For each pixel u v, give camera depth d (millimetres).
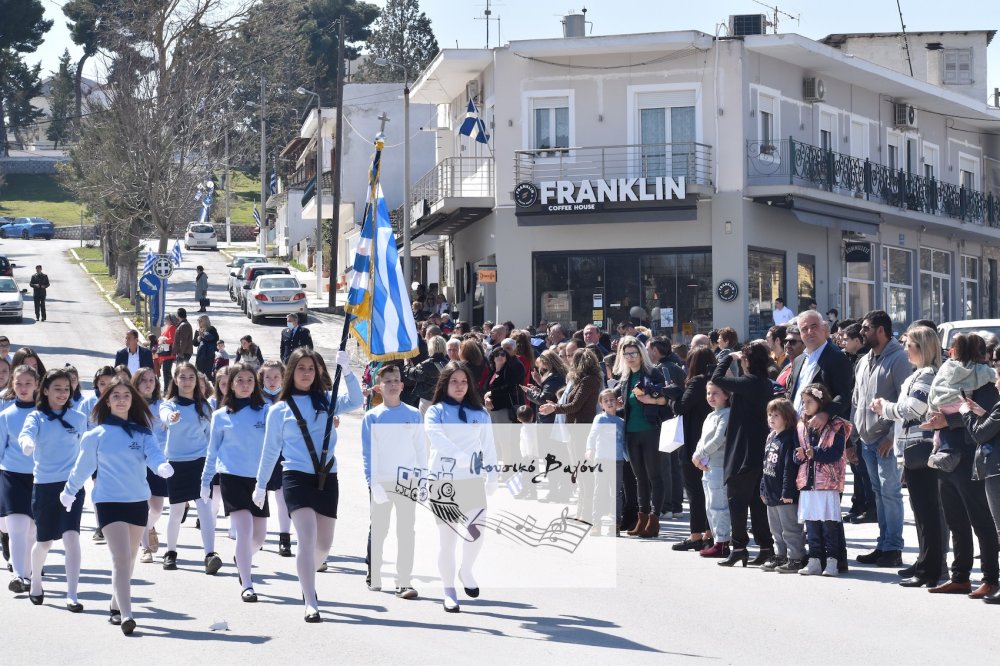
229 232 90125
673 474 14961
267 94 88312
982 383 9781
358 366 33344
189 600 10188
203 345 29094
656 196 30172
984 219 42938
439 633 8891
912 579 10586
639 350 13445
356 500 15773
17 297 44625
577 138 31594
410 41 107312
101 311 49250
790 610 9633
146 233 52031
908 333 10555
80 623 9367
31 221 88250
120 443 9273
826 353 11430
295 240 77062
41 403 10227
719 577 11070
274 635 8867
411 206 40094
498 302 31875
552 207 30719
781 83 32594
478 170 35031
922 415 10242
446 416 9852
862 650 8320
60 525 10031
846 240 35719
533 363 17047
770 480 11258
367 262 11078
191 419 11773
